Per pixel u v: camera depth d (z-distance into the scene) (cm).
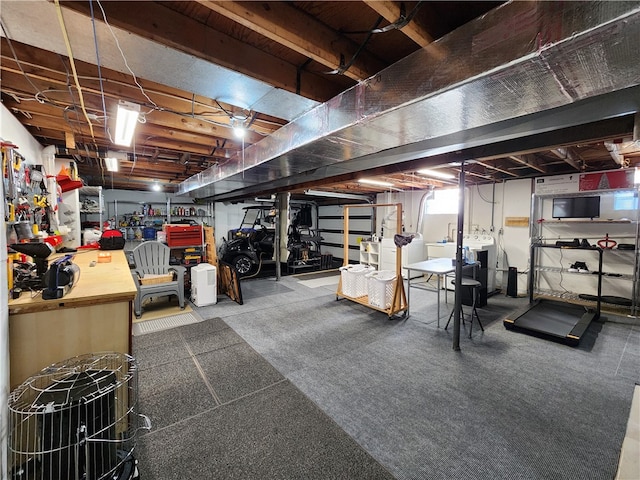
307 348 333
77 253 314
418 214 777
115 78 216
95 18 129
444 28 159
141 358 305
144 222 823
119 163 508
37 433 124
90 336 155
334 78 225
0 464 115
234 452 183
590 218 497
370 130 208
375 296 453
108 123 295
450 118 185
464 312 470
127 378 152
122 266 234
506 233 608
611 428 205
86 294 151
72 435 123
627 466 119
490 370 284
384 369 286
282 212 718
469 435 199
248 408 226
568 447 188
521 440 194
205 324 406
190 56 160
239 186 521
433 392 248
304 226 977
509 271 575
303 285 661
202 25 160
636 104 163
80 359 153
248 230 825
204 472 169
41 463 121
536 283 555
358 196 903
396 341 353
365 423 210
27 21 129
